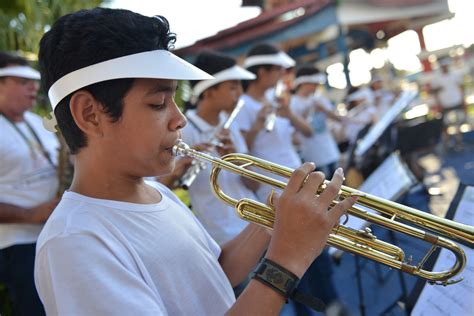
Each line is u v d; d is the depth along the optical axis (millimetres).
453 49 10203
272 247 995
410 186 2004
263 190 2455
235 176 2340
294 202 1005
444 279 1149
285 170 1208
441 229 1117
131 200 1093
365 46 9414
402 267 1170
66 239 939
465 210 1408
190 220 1227
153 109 1037
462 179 5871
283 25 8047
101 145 1049
